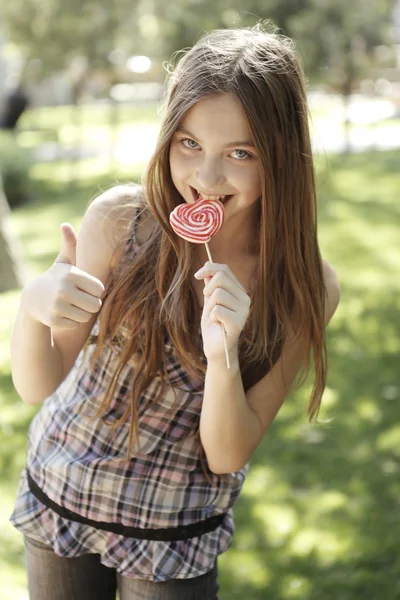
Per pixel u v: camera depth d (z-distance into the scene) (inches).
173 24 618.8
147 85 1568.7
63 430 86.4
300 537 165.9
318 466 195.8
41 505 86.7
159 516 84.0
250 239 88.4
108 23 652.7
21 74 713.0
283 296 87.3
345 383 240.5
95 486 83.7
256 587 150.7
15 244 353.4
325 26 621.3
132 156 794.2
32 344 81.4
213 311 77.3
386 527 168.9
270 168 78.5
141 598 84.9
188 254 82.2
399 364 255.6
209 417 81.6
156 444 84.4
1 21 663.8
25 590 142.9
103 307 83.5
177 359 83.6
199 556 85.6
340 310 310.7
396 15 743.7
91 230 85.6
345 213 486.3
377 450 202.7
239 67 77.0
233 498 89.0
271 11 601.3
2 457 199.9
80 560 87.4
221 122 76.7
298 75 82.8
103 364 84.8
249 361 87.9
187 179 80.0
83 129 1048.8
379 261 382.3
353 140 830.5
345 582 151.3
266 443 206.8
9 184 598.9
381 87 1205.1
